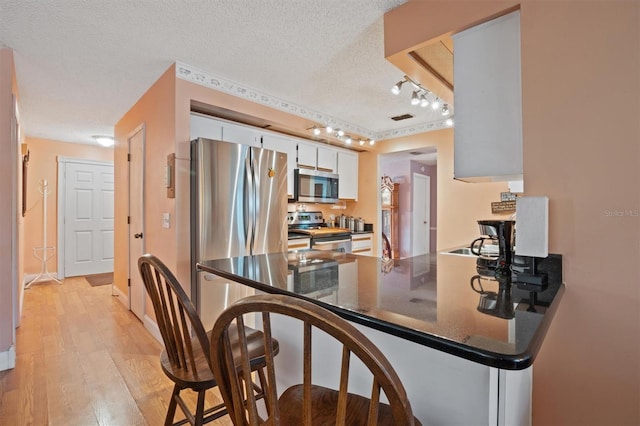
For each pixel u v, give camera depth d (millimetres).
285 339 1450
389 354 1037
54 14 1772
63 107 3316
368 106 3279
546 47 1199
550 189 1189
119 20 1835
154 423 1641
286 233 3037
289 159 3564
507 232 1424
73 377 2070
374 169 4434
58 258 4926
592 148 1109
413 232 6035
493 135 1385
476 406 862
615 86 1069
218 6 1708
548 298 977
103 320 3113
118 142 3877
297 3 1681
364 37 2004
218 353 709
